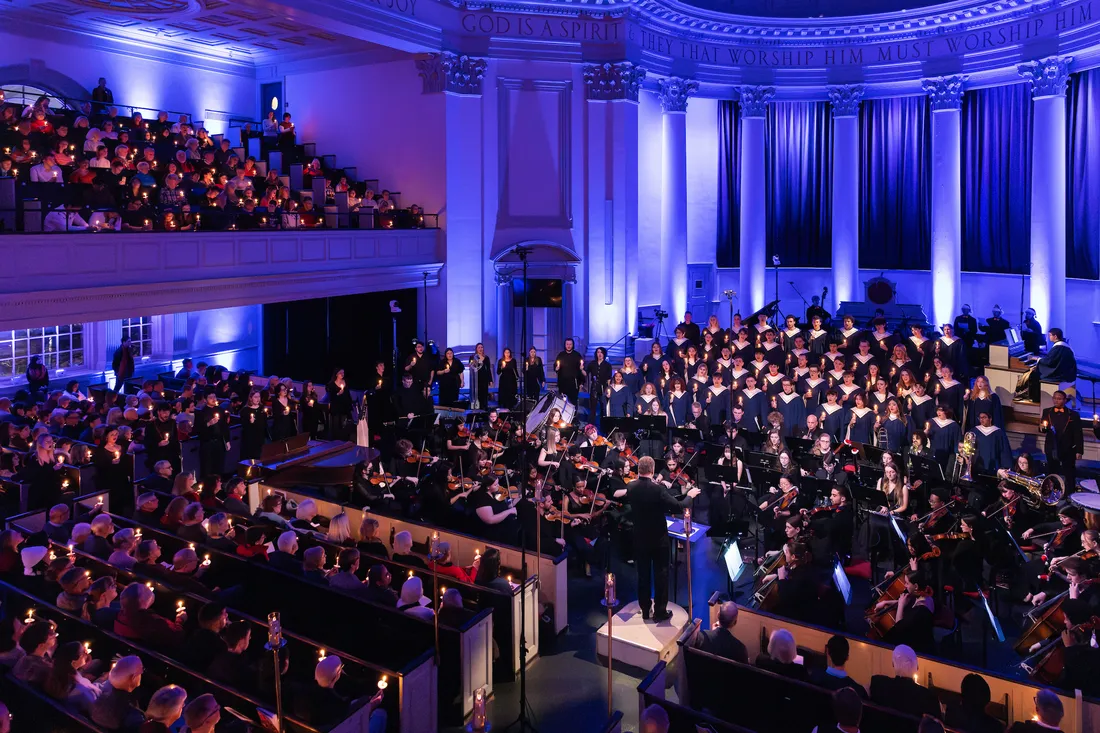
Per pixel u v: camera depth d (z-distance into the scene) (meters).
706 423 18.84
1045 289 25.89
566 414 17.23
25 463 14.97
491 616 10.79
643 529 11.98
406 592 10.67
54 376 23.84
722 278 32.19
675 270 29.47
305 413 19.48
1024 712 8.88
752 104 30.02
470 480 15.33
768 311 25.56
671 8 27.33
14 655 9.14
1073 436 16.52
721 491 15.56
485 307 26.69
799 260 31.89
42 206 18.44
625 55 26.53
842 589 11.91
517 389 22.53
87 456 15.73
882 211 30.75
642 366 21.16
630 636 11.77
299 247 21.70
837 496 13.70
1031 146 27.12
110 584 10.44
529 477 15.58
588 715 10.61
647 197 29.42
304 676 9.87
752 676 9.21
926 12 27.42
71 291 16.72
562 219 27.05
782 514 14.16
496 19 26.00
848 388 18.59
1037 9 25.78
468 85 25.88
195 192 21.59
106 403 18.58
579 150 26.94
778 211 31.73
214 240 19.59
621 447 15.93
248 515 13.60
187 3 22.62
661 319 27.38
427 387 21.17
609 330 27.41
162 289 18.48
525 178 26.78
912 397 18.34
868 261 31.25
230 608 10.47
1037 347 23.88
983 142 28.47
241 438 18.64
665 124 28.94
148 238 18.16
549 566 12.30
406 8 23.98
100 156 20.75
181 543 12.20
